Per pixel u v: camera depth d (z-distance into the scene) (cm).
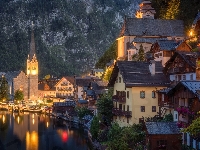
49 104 17388
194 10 13850
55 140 8588
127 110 7481
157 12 16288
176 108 5647
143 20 13762
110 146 5934
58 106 13700
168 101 6900
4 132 9794
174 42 9019
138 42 12762
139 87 7262
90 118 10344
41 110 15212
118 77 8031
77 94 16138
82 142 8306
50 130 10031
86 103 12388
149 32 13400
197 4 13875
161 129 5369
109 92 8950
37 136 9175
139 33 13375
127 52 13288
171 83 7225
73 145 8000
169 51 8738
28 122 11688
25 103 18175
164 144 5325
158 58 9012
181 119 5547
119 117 7994
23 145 8150
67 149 7619
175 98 5916
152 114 7300
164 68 7606
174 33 13500
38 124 11219
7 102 18775
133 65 7688
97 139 7525
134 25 13588
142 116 7250
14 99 19412
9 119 12494
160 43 8944
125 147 5712
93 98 11488
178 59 7269
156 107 7312
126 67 7606
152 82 7331
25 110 15888
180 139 5325
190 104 5175
